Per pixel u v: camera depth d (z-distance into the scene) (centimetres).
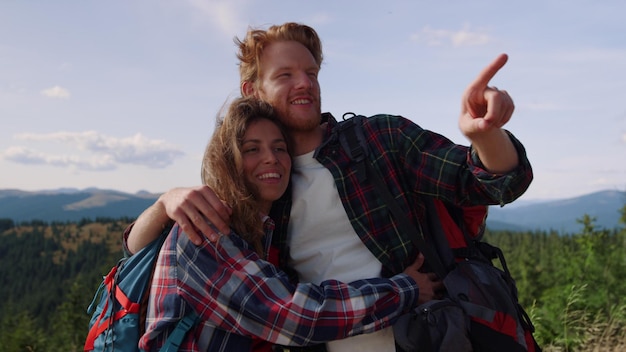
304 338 199
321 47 255
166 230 229
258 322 202
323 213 233
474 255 234
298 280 243
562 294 959
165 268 212
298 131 242
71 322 3356
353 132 239
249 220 219
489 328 209
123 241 236
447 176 217
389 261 227
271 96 239
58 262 12950
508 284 231
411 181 231
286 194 241
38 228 15850
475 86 176
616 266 1059
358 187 230
